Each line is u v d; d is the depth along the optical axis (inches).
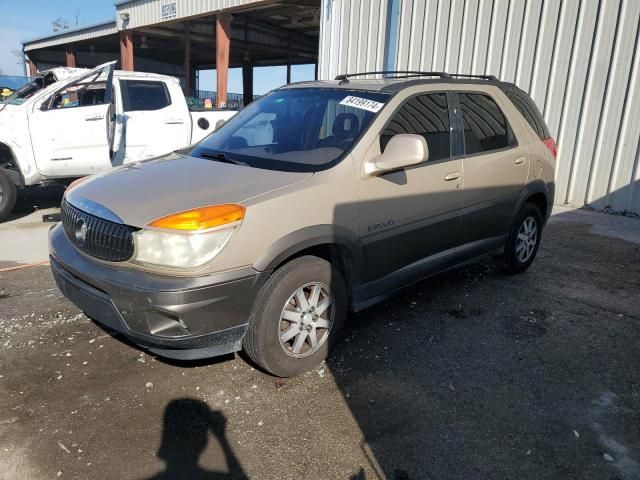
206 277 109.5
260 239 116.1
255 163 141.6
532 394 126.0
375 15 420.2
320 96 163.0
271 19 813.2
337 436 109.8
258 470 100.1
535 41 340.5
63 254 128.4
